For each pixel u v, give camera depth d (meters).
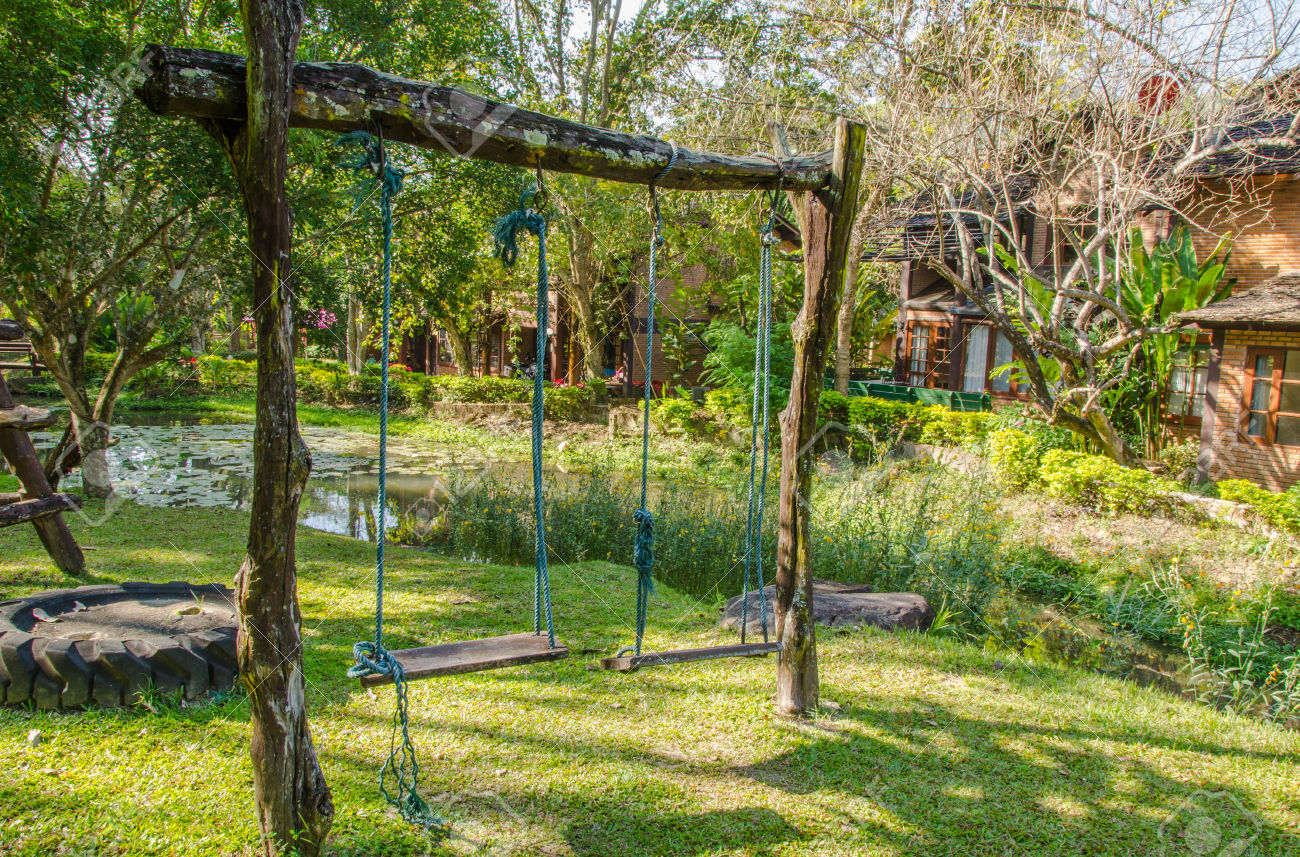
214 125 2.29
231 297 8.53
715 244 17.83
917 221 16.28
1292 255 12.58
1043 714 4.19
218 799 2.88
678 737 3.67
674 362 21.97
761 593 3.75
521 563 7.62
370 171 2.53
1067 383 10.96
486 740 3.52
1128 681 5.20
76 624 3.93
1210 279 11.87
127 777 2.98
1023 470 11.35
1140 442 12.89
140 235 7.86
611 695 4.11
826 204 3.67
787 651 3.94
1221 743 4.01
